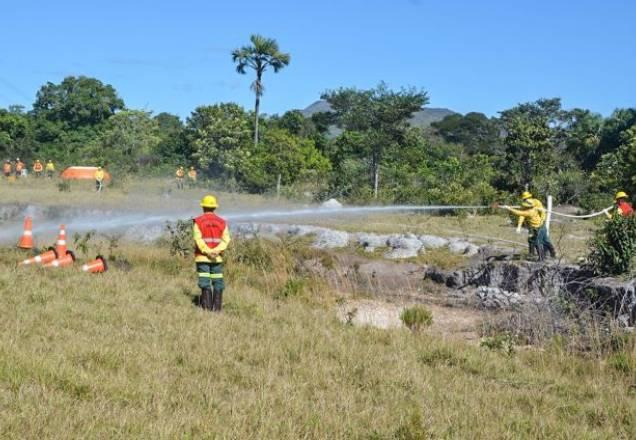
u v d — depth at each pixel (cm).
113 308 1045
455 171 4619
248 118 6388
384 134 4559
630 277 1494
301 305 1340
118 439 555
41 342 797
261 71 6128
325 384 805
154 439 564
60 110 8144
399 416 712
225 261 1778
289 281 1509
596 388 917
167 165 5681
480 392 846
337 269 1914
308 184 4756
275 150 4872
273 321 1141
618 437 741
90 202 3052
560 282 1622
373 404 759
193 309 1124
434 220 2966
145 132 6350
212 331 962
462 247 2272
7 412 570
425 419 709
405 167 4594
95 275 1314
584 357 1123
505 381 934
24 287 1103
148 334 912
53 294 1082
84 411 594
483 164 5081
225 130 5216
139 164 5500
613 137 6144
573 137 6488
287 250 1992
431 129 9119
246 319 1106
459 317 1516
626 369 1030
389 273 2052
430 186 4197
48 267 1338
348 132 5125
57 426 555
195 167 5309
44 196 3162
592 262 1584
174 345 870
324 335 1042
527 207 1825
